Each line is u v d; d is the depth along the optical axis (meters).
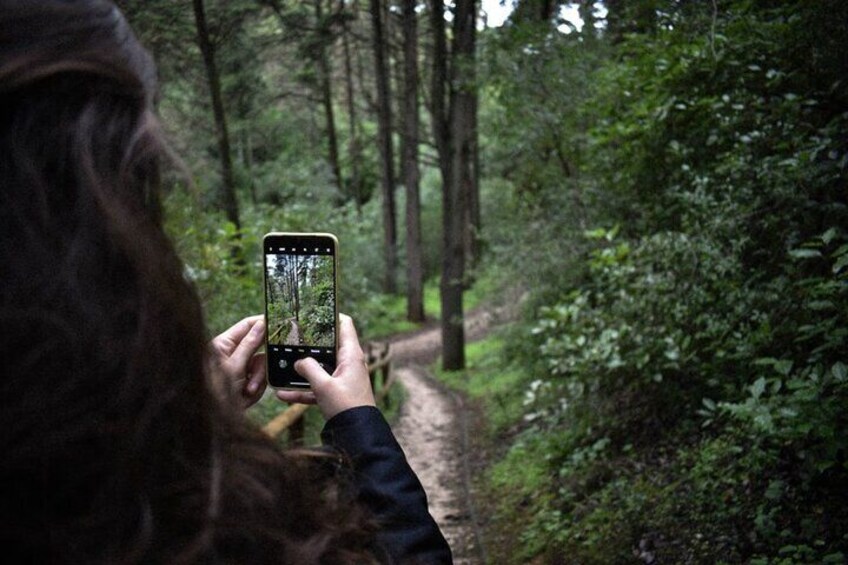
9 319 0.42
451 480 7.68
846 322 3.33
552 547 4.94
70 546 0.43
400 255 31.25
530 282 9.80
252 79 16.06
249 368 1.06
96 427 0.43
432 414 11.40
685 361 4.63
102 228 0.44
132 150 0.46
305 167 26.80
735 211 4.26
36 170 0.43
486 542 5.71
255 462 0.53
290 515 0.54
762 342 3.96
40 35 0.44
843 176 3.69
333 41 14.37
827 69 4.11
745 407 3.20
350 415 0.80
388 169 29.27
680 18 5.21
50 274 0.43
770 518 3.62
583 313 5.64
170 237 0.51
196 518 0.47
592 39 8.33
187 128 11.47
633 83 6.03
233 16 11.19
